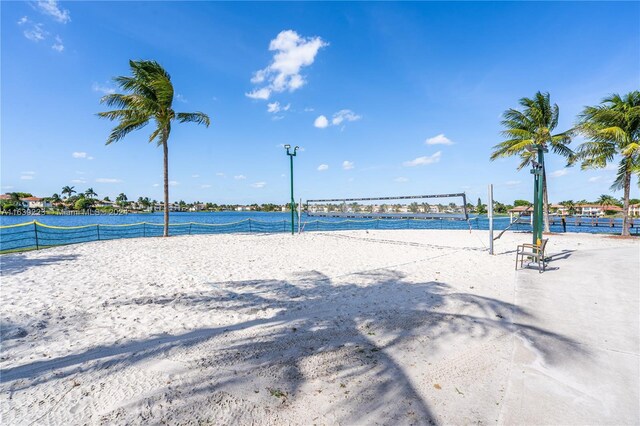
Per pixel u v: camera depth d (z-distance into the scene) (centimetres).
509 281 652
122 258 939
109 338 376
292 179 1844
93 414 235
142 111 1487
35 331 399
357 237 1695
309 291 588
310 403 248
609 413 234
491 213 1020
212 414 234
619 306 476
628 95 1554
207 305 503
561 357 321
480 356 326
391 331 394
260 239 1541
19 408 243
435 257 985
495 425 223
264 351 339
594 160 1695
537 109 1792
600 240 1412
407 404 247
